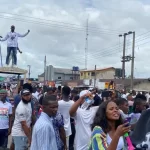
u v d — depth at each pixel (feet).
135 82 184.44
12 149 26.16
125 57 128.57
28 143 24.08
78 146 21.58
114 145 10.97
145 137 10.67
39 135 14.92
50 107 15.71
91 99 21.66
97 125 12.37
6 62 64.03
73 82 178.70
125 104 23.24
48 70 82.53
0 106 28.73
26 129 23.79
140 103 22.94
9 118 29.12
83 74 265.54
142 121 11.02
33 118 24.59
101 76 250.78
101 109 12.51
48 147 14.92
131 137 11.21
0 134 28.68
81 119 21.50
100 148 11.50
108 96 33.68
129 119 12.05
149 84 185.37
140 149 10.68
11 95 51.72
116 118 12.28
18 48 64.95
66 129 27.81
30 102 24.57
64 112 27.86
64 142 20.48
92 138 11.89
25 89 24.53
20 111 23.82
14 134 24.13
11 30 64.18
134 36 120.67
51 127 15.38
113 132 12.35
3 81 109.81
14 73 63.26
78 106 21.43
